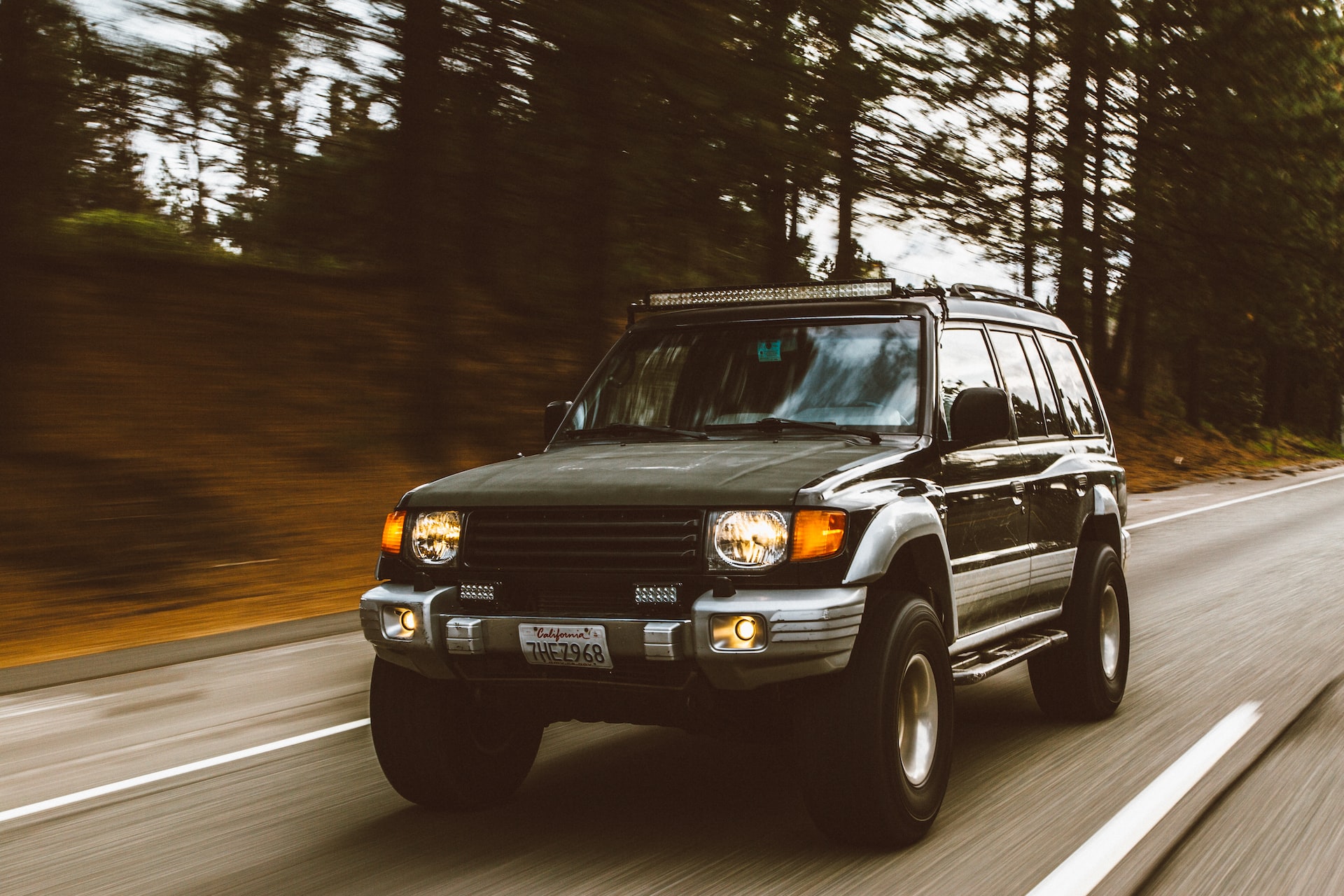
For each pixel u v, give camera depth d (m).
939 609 5.01
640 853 4.57
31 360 15.11
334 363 17.78
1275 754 5.80
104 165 13.32
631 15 11.77
